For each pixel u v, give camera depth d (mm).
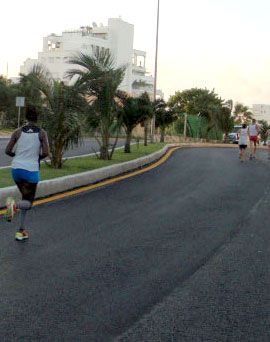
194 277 6078
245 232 8641
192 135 53344
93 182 14133
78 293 5371
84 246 7320
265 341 4332
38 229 8234
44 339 4215
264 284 5895
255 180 16188
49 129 14852
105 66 18266
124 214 9836
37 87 15305
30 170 7434
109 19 113312
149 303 5156
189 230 8641
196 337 4367
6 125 51438
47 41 107812
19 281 5680
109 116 18609
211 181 15484
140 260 6727
